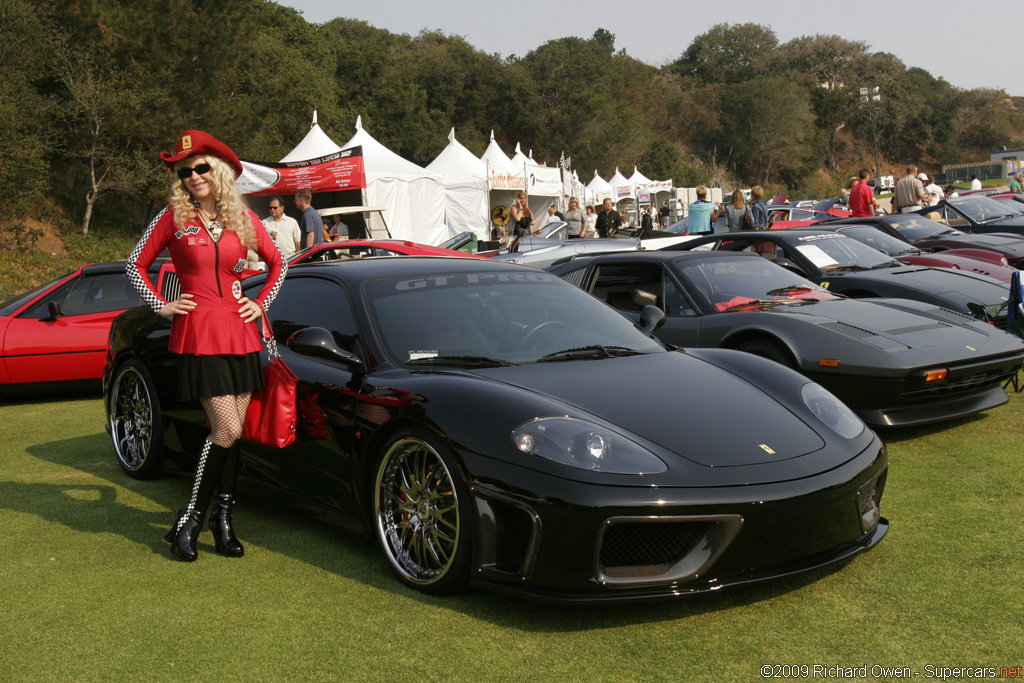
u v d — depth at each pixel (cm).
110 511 381
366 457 304
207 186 299
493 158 2450
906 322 500
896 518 343
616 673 225
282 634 253
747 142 8775
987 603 260
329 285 367
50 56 2062
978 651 231
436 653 239
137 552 327
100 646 247
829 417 300
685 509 245
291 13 5647
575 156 6438
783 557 259
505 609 267
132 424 439
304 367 340
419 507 286
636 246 1298
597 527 243
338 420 315
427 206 1936
